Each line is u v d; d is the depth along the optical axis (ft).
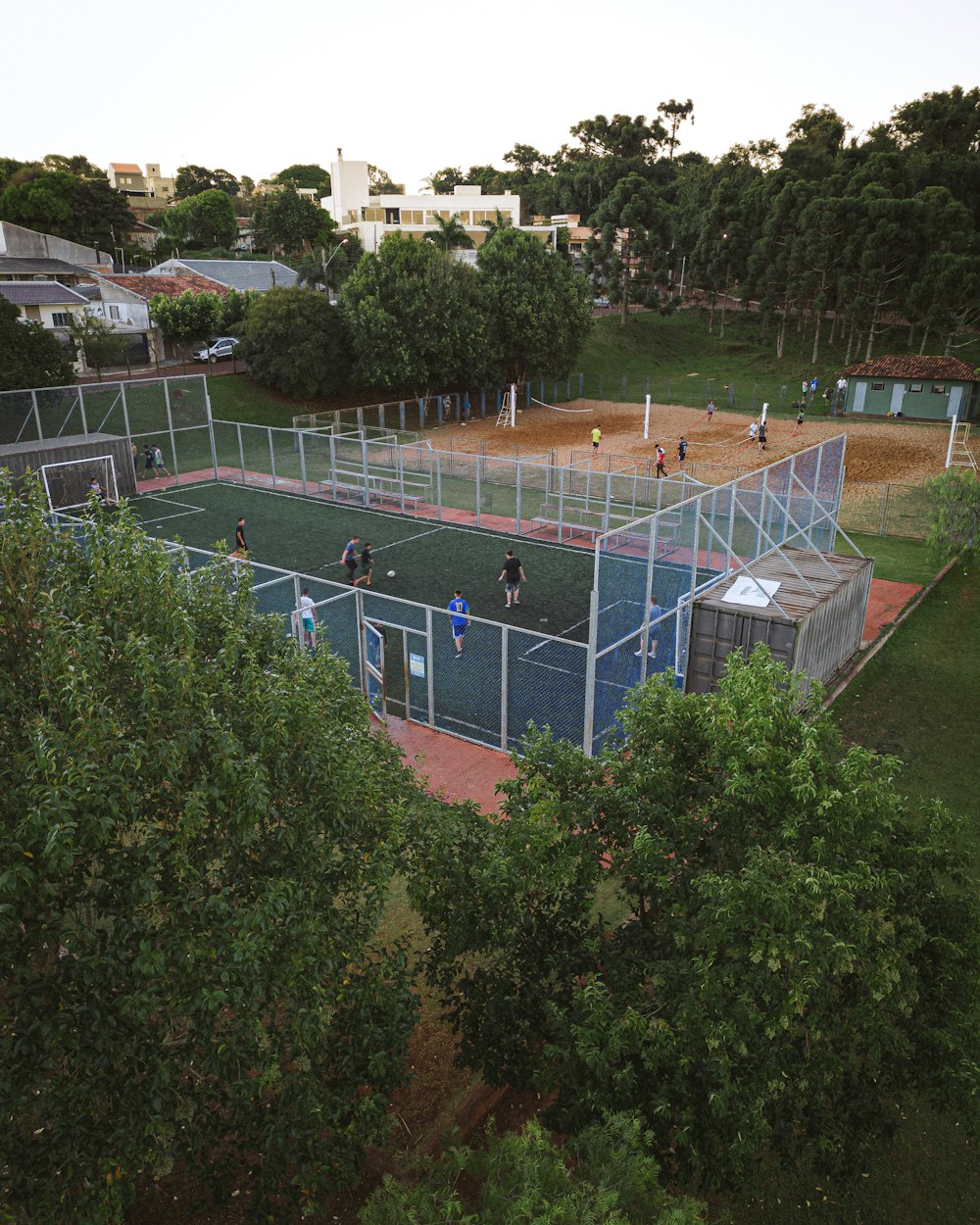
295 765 21.95
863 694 59.11
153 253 349.41
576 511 97.71
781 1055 22.00
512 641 68.03
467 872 27.12
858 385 177.27
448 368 176.45
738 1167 21.22
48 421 116.26
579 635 69.72
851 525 101.50
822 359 225.35
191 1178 27.30
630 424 175.52
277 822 21.79
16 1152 18.80
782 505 74.23
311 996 21.49
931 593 78.79
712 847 24.04
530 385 207.62
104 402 122.52
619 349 247.09
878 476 127.03
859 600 61.87
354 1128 22.50
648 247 252.21
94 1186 19.06
